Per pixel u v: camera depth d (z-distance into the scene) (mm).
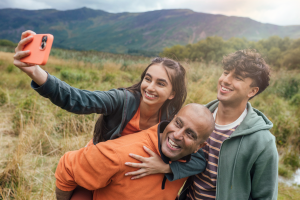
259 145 1132
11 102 4301
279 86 7305
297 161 3359
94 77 6918
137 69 10734
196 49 34375
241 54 1222
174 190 1216
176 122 1084
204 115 1047
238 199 1198
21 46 878
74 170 1060
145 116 1396
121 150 1050
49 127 3061
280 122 4242
